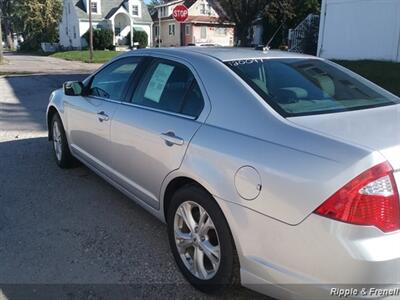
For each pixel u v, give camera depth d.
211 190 2.87
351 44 16.44
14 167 5.84
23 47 62.81
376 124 2.72
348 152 2.33
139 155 3.72
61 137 5.58
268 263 2.58
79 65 27.62
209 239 3.05
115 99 4.28
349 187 2.24
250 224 2.64
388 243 2.22
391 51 15.14
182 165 3.14
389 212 2.23
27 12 60.00
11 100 11.34
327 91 3.28
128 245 3.81
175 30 55.25
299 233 2.40
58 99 5.59
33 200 4.75
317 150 2.43
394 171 2.27
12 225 4.17
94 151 4.66
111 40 48.31
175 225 3.31
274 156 2.57
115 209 4.53
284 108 2.90
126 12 52.56
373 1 15.41
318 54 17.80
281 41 32.75
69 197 4.83
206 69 3.35
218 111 3.09
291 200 2.43
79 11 52.25
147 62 4.05
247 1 26.56
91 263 3.52
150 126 3.56
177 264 3.35
